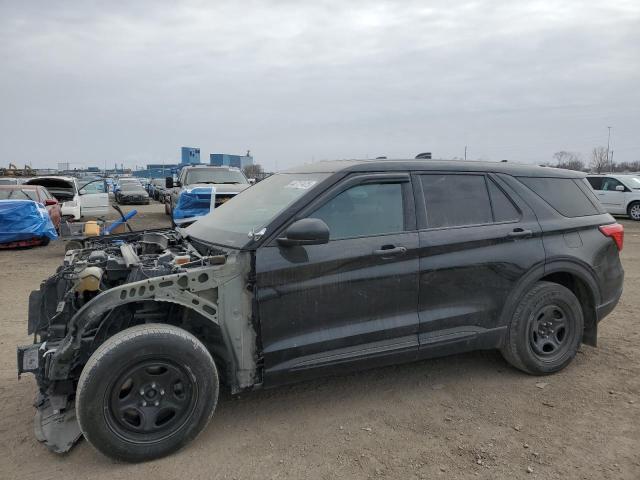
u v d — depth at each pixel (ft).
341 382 14.26
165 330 10.47
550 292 14.08
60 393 10.94
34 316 11.58
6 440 11.30
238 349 11.18
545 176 15.10
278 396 13.44
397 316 12.46
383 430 11.68
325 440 11.28
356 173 12.52
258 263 11.16
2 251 39.65
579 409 12.49
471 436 11.35
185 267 11.28
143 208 98.48
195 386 10.66
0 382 14.24
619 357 15.78
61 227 20.54
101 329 10.81
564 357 14.49
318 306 11.65
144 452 10.32
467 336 13.26
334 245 11.81
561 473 9.94
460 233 13.11
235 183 48.67
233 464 10.40
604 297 15.26
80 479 9.94
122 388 10.18
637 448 10.74
